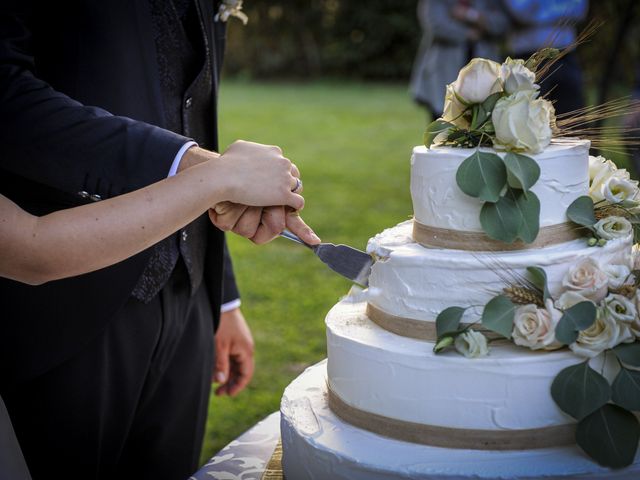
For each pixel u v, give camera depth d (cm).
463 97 145
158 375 192
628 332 133
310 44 1481
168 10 176
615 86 680
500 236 136
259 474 164
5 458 138
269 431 184
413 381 137
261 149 145
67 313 172
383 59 1443
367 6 1438
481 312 138
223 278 212
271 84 1445
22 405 181
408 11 1423
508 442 136
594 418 132
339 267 152
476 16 493
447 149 145
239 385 232
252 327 429
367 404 143
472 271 137
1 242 133
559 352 136
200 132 191
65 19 168
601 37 657
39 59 171
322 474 140
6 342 173
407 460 134
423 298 142
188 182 138
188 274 188
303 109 1140
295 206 144
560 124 158
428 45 523
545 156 139
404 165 778
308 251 555
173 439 204
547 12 423
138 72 172
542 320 133
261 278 502
